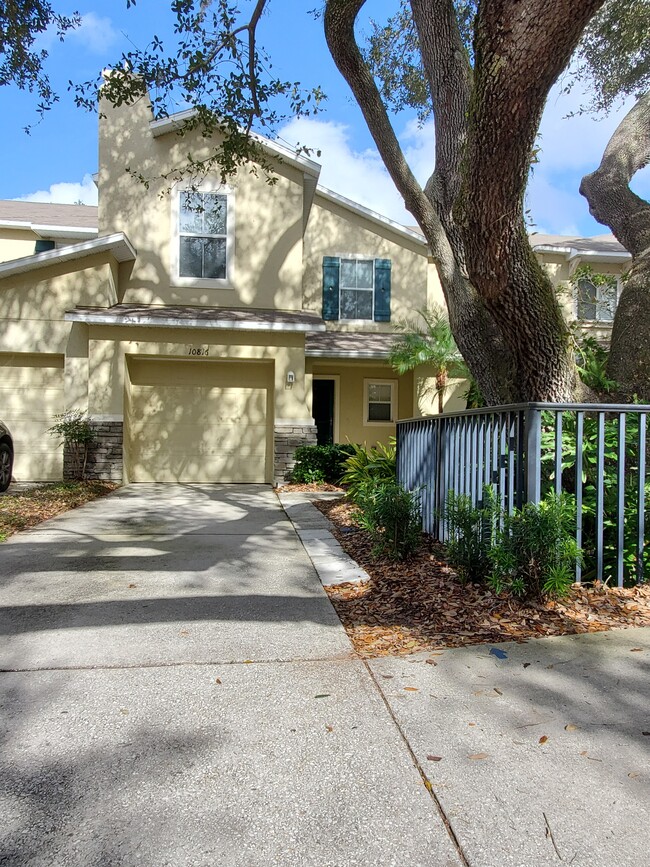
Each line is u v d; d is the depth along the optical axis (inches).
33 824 83.4
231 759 99.3
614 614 161.0
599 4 132.4
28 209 698.2
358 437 581.6
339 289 585.6
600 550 176.9
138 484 465.4
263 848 79.4
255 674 131.7
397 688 124.2
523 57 140.3
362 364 562.6
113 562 227.3
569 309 586.2
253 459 488.1
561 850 78.7
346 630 159.9
